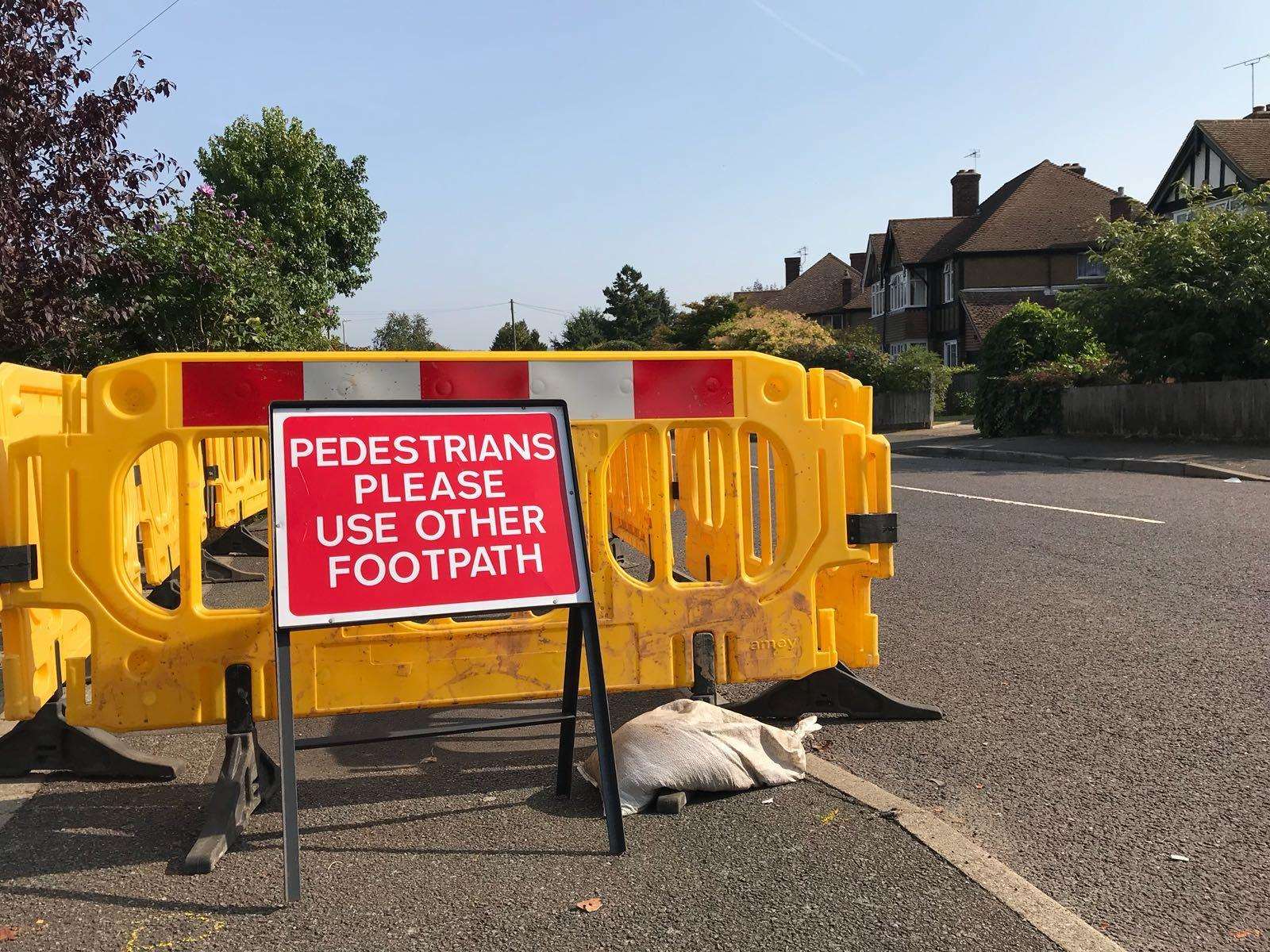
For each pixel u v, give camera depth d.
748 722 3.68
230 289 12.02
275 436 3.17
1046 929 2.57
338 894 2.86
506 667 3.76
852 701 4.36
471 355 3.71
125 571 3.63
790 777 3.58
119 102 8.51
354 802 3.57
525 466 3.39
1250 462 14.87
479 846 3.16
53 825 3.40
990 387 24.41
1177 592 6.58
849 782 3.55
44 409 4.02
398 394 3.65
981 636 5.72
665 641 3.97
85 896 2.87
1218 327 18.11
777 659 4.10
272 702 3.58
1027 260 43.59
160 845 3.23
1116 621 5.93
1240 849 3.05
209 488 7.93
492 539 3.29
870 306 61.09
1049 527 9.49
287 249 22.97
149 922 2.73
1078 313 20.12
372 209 26.67
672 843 3.14
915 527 9.91
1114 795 3.48
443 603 3.18
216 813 3.24
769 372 4.05
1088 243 42.69
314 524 3.13
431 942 2.60
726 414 4.00
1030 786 3.58
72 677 3.56
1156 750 3.91
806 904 2.72
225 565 8.02
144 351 11.71
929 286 48.22
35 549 3.50
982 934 2.56
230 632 3.54
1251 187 29.94
